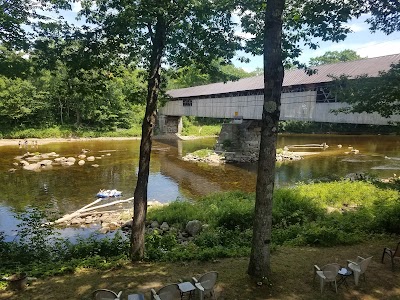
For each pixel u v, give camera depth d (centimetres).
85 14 816
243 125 3369
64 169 2656
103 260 801
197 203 1620
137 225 815
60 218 1480
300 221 1224
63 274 720
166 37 879
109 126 5362
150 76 818
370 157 3288
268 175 611
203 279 574
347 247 862
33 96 4759
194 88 4397
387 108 1036
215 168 2834
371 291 618
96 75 934
